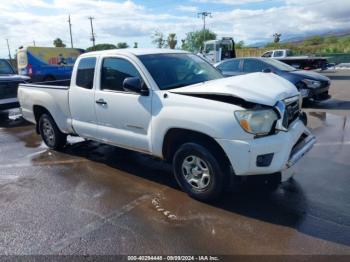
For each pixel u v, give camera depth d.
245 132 3.57
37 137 7.84
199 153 3.97
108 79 5.00
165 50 5.23
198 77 4.88
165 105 4.17
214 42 27.77
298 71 10.33
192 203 4.13
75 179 5.06
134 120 4.59
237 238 3.36
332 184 4.50
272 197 4.19
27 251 3.27
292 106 4.13
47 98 6.15
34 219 3.88
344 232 3.39
